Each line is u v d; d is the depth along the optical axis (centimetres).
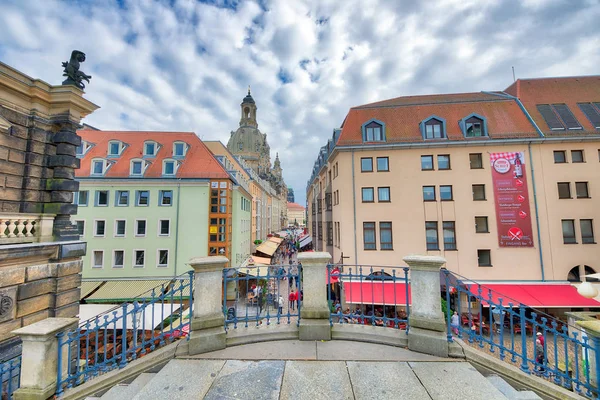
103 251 2234
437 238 1817
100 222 2288
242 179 3319
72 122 958
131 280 2203
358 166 1917
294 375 375
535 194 1786
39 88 887
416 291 461
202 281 469
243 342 474
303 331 487
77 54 965
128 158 2555
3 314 716
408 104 2145
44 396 364
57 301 856
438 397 326
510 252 1758
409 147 1883
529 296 1586
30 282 791
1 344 708
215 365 405
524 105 2052
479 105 2075
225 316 485
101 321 1148
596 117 1908
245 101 9656
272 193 7238
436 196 1845
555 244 1750
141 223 2309
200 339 445
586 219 1761
